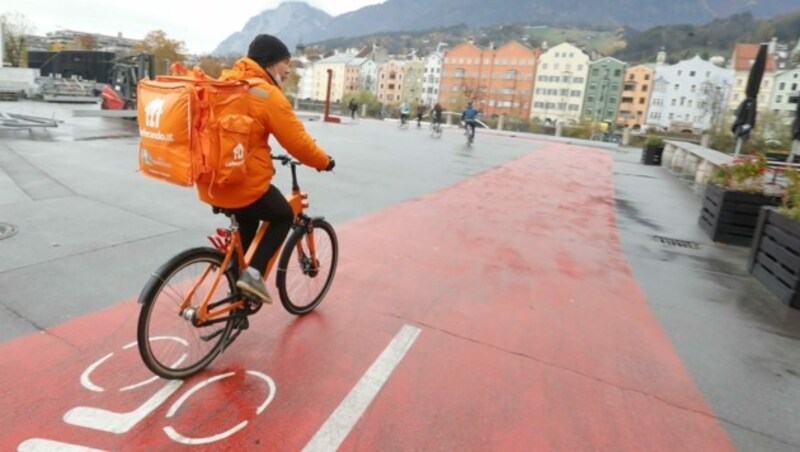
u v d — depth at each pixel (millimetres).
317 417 2674
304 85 143375
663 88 103188
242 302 3180
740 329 4145
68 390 2713
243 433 2516
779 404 3094
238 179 2723
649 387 3180
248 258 3145
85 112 16141
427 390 2971
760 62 11492
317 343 3424
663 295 4820
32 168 8250
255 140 2818
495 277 4953
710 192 7543
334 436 2541
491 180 11047
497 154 16859
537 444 2586
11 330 3258
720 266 5910
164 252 4859
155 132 2564
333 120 27844
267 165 2922
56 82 29297
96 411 2572
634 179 13617
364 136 19922
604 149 25094
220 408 2688
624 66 101812
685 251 6496
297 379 2998
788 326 4262
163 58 63719
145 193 7102
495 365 3305
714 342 3877
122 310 3639
